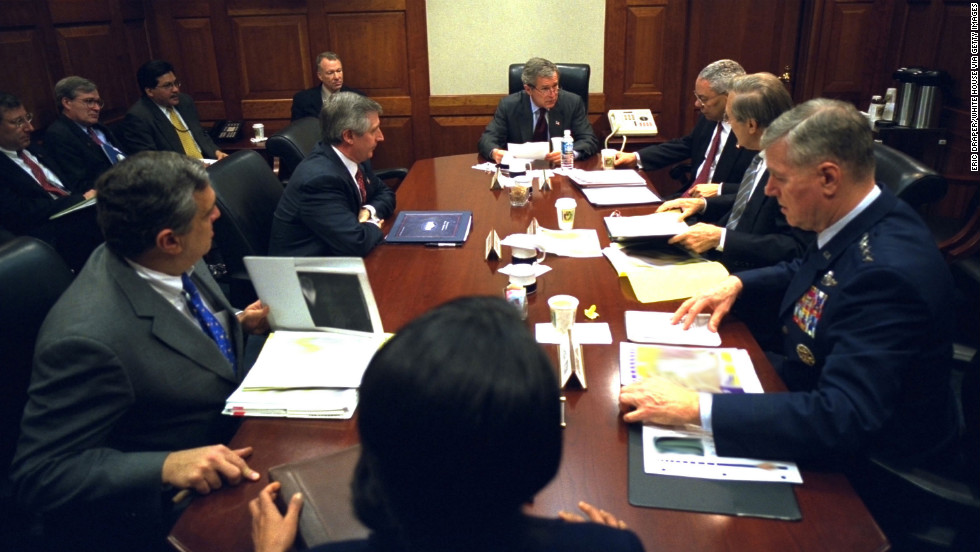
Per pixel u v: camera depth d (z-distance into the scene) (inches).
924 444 53.9
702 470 45.7
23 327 58.6
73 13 159.3
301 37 191.0
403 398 22.0
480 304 24.6
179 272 56.9
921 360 49.3
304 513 40.1
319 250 95.0
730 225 92.8
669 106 192.4
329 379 54.6
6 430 57.7
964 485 48.7
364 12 188.9
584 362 59.5
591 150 145.3
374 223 94.4
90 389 48.4
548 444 22.9
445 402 21.6
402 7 187.6
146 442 53.6
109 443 52.1
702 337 63.2
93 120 146.6
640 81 191.0
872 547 39.5
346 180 94.6
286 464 44.9
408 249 90.4
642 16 184.9
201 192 54.7
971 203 122.0
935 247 51.3
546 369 23.2
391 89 195.8
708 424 47.6
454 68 193.5
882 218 53.3
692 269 77.1
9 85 140.1
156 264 55.0
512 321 24.1
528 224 99.3
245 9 188.9
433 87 195.8
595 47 189.3
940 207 162.2
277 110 197.6
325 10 188.7
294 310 60.9
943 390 52.5
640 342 62.4
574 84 165.5
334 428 51.6
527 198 111.9
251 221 97.5
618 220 91.2
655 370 56.9
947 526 50.4
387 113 197.6
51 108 153.1
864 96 186.7
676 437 48.8
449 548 23.4
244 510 43.9
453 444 21.7
